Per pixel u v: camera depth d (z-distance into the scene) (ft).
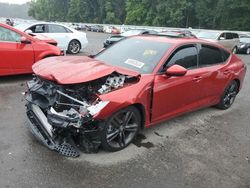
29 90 14.02
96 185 10.98
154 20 200.85
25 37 24.00
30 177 11.05
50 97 12.75
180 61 15.79
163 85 14.44
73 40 44.37
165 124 17.17
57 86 12.66
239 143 15.75
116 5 252.83
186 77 15.83
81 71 12.67
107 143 12.78
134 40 17.20
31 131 13.66
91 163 12.27
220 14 168.86
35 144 13.38
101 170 11.89
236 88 21.38
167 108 15.31
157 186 11.30
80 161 12.32
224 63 19.47
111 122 12.64
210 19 178.19
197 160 13.47
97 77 12.25
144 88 13.51
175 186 11.42
